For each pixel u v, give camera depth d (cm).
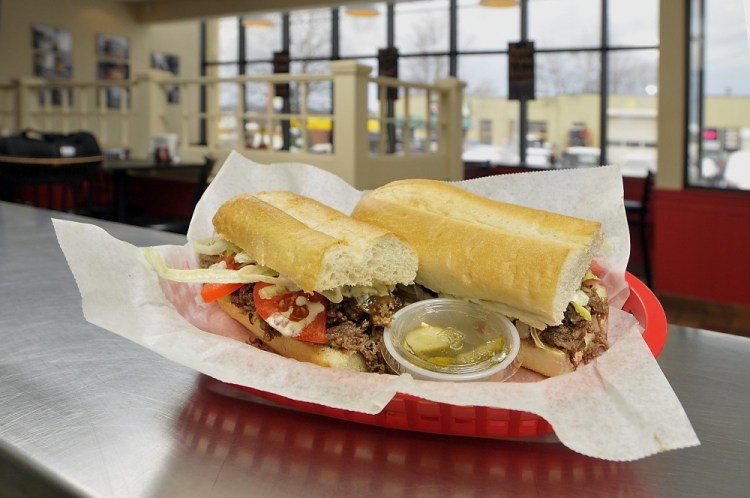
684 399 32
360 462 26
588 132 374
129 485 23
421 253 42
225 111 487
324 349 37
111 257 36
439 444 28
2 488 27
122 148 314
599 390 27
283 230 40
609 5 355
